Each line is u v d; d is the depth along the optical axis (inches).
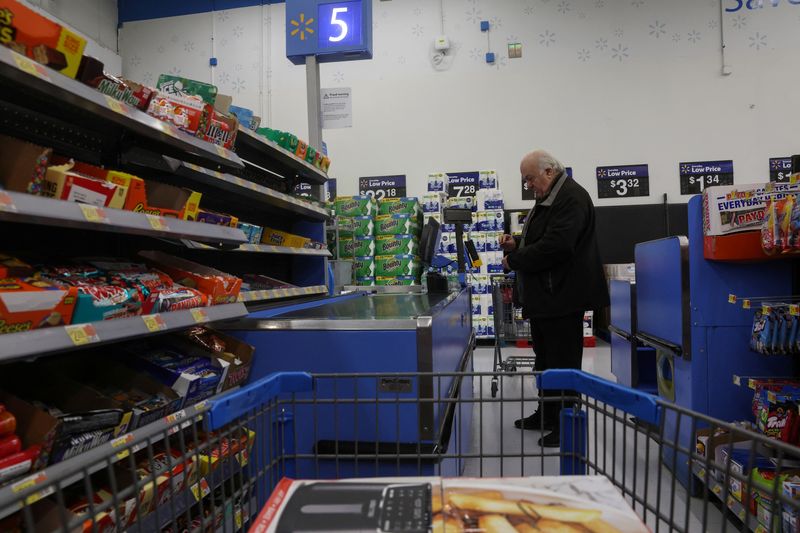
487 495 28.5
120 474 49.5
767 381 81.4
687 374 92.1
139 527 28.2
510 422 128.3
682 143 281.4
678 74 281.3
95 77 50.3
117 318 48.1
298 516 26.9
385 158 301.6
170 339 65.9
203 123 69.1
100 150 66.6
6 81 47.3
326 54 122.3
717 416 89.0
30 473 39.3
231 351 64.7
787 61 273.9
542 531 25.3
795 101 274.1
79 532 41.9
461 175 295.3
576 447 40.0
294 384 39.4
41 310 40.4
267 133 102.3
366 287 160.4
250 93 311.7
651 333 110.9
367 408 59.4
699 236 90.4
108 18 313.0
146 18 319.6
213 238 66.9
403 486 29.9
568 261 111.9
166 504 50.7
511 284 244.8
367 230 177.2
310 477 59.4
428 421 58.1
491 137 293.9
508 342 270.8
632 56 284.4
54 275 49.0
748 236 84.4
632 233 279.9
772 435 74.4
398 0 299.4
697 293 90.4
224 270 100.3
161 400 54.3
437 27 297.0
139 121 55.3
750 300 87.8
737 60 277.0
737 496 72.9
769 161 275.7
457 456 41.6
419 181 299.1
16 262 47.6
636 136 284.4
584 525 25.8
